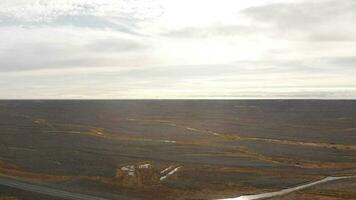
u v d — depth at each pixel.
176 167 78.38
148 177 69.75
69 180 68.06
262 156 93.69
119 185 64.75
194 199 58.06
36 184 65.12
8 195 57.31
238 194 60.50
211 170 76.25
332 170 79.06
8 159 85.19
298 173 75.44
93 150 96.88
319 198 58.12
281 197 58.78
